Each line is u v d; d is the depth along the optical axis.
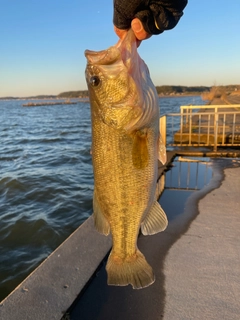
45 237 1.28
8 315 0.49
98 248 0.69
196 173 1.56
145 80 0.43
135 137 0.43
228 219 0.91
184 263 0.68
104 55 0.41
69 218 1.46
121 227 0.46
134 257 0.47
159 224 0.47
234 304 0.54
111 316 0.52
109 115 0.42
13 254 1.15
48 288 0.56
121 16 0.36
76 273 0.60
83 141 4.34
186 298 0.56
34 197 1.78
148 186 0.45
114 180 0.44
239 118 4.10
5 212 1.55
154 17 0.34
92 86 0.42
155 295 0.57
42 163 2.80
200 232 0.83
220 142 2.49
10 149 3.74
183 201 1.10
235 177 1.41
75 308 0.53
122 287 0.59
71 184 2.03
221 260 0.68
